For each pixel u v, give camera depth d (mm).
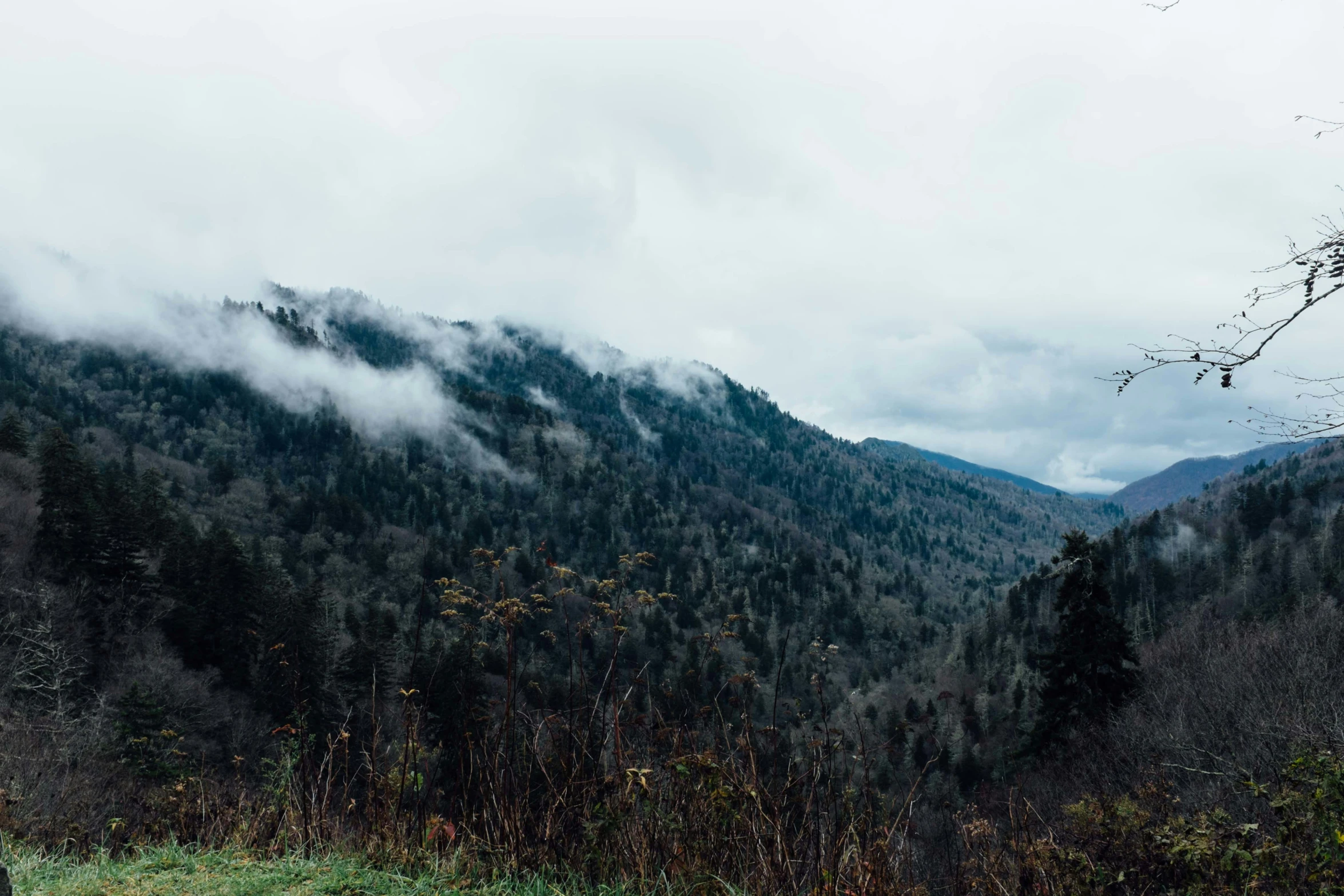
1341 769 3344
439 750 4141
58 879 3305
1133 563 104688
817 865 3334
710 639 4152
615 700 3865
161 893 3111
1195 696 16000
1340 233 2861
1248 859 3275
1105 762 13945
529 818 3768
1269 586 72625
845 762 3717
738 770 3604
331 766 4207
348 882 3289
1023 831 3902
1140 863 3752
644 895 3377
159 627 33219
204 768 4676
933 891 3615
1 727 10625
